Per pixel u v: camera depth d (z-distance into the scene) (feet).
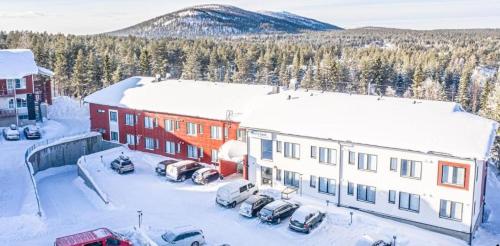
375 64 402.31
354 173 138.31
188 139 188.14
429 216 127.65
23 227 117.19
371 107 152.97
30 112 242.99
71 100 306.96
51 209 143.02
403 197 131.75
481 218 142.00
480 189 134.00
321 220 127.03
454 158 122.21
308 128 146.61
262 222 128.06
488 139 125.39
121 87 223.71
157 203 143.33
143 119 200.23
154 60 425.28
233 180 162.81
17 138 208.74
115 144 211.82
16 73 232.32
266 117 157.89
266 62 454.40
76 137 205.98
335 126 144.56
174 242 108.27
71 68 397.19
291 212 131.75
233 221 129.49
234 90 196.34
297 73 436.76
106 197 144.87
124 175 173.37
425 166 126.62
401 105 151.74
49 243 109.91
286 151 150.92
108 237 101.50
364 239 110.93
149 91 210.79
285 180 152.56
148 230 119.65
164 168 170.81
